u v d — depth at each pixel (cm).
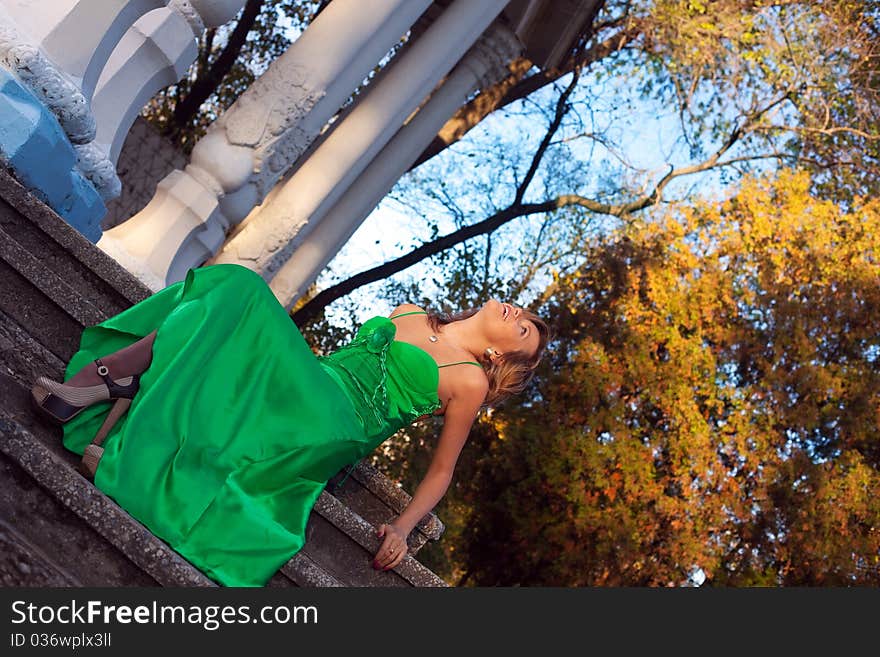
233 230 997
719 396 1492
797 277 1527
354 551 337
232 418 289
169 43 589
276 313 306
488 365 362
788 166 1678
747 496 1455
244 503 281
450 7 1003
